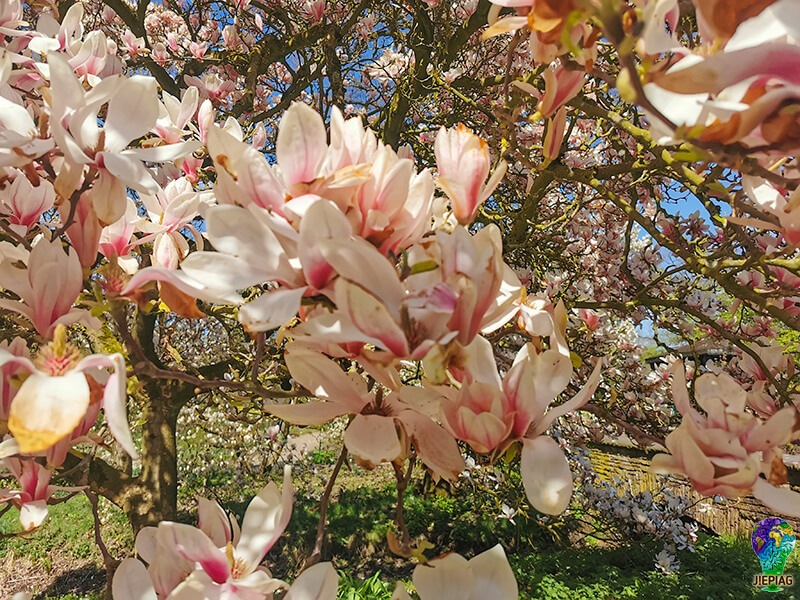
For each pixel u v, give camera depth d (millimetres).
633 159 2930
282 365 2307
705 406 799
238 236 709
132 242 1166
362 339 631
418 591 748
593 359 4332
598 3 508
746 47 477
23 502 993
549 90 985
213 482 10023
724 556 8000
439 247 691
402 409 827
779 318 1597
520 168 4062
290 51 4500
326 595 770
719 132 498
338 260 632
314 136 747
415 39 3947
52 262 834
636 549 7707
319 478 10680
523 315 935
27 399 571
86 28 4660
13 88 1245
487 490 5711
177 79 4957
